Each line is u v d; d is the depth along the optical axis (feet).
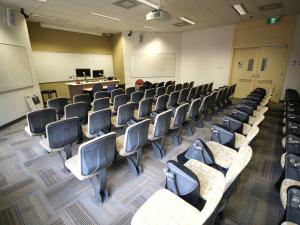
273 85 21.88
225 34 24.22
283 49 20.62
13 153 9.61
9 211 5.81
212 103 14.56
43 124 8.55
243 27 22.43
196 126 13.33
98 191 5.94
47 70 23.21
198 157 6.16
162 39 28.60
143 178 7.39
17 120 15.34
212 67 26.58
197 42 27.32
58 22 21.33
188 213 3.67
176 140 10.28
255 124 6.88
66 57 24.77
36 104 17.63
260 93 15.34
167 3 14.85
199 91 18.90
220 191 3.34
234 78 25.08
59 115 12.35
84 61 26.84
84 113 10.80
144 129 6.81
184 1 14.42
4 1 13.65
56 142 6.84
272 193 6.56
